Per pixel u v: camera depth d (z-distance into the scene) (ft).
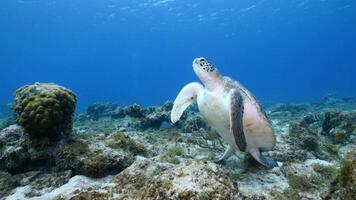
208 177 2.97
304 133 7.63
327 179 5.28
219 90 5.17
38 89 6.14
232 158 6.52
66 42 63.16
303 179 5.14
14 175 5.56
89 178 5.24
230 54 98.48
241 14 48.39
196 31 61.77
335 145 8.18
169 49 86.07
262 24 56.18
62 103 6.03
